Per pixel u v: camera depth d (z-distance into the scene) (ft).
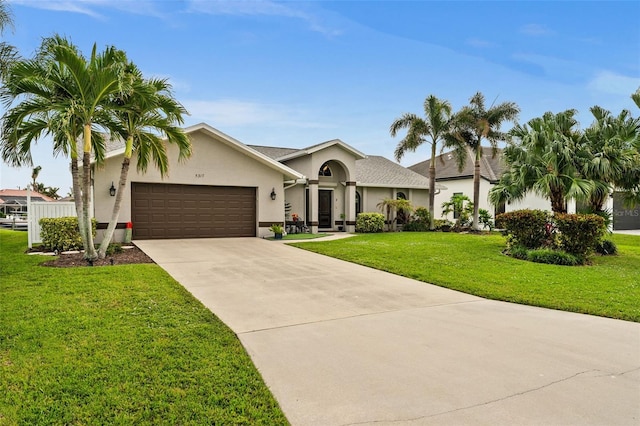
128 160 31.96
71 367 11.81
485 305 20.95
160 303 18.79
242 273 27.86
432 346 14.64
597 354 14.02
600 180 39.42
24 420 9.20
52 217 38.70
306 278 26.86
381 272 29.71
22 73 26.25
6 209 148.15
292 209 64.03
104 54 27.99
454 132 64.95
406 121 67.10
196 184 47.14
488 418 9.72
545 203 72.64
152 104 29.53
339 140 62.13
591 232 34.35
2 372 11.46
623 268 32.27
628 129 40.27
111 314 16.79
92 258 29.55
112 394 10.39
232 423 9.38
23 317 16.15
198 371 11.94
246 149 48.57
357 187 70.69
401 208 69.26
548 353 14.06
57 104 26.66
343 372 12.30
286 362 13.02
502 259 35.14
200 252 36.86
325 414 9.87
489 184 81.05
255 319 17.63
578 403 10.48
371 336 15.67
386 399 10.63
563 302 21.21
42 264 28.32
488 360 13.37
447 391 11.10
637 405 10.40
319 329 16.48
